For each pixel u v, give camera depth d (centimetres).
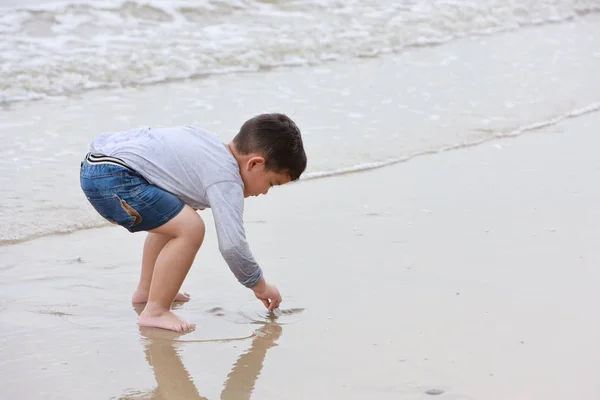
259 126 475
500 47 1341
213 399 394
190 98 986
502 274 542
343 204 687
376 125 902
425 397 390
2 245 588
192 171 469
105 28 1217
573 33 1479
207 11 1339
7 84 1001
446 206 679
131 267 566
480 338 452
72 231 623
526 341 448
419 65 1201
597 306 493
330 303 505
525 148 847
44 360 429
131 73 1078
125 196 459
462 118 939
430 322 475
